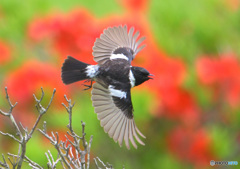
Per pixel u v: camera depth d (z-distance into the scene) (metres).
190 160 12.36
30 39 12.93
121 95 8.59
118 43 9.64
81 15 12.29
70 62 8.41
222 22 13.62
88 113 11.25
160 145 12.46
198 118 12.66
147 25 12.48
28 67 11.51
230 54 12.73
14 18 13.66
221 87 12.49
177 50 12.93
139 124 11.84
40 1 13.91
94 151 11.27
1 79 12.08
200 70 12.19
